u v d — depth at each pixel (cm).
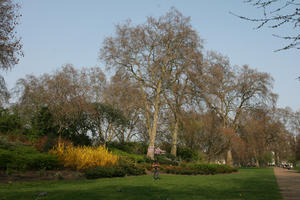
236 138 3456
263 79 4038
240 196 982
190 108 3047
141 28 2988
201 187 1259
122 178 1608
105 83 3688
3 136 2000
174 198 886
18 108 2580
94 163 1825
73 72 2694
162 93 3092
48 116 2470
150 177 1750
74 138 2864
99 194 901
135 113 3691
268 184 1518
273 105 4066
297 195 1066
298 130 5838
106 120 3262
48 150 1988
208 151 3472
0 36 1536
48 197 811
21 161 1456
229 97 4200
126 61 3000
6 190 945
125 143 3694
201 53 2977
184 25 2950
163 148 4025
